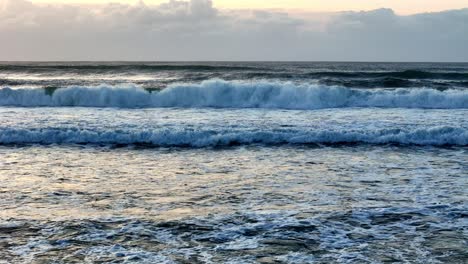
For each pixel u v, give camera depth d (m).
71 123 14.29
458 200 7.44
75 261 5.21
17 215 6.73
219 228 6.21
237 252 5.45
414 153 11.34
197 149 11.82
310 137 12.62
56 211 6.92
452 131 12.70
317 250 5.50
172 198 7.58
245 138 12.54
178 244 5.69
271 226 6.28
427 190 8.03
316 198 7.57
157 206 7.16
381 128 13.62
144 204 7.27
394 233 6.04
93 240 5.80
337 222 6.44
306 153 11.30
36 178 8.83
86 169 9.60
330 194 7.80
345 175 9.10
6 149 11.66
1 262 5.17
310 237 5.90
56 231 6.10
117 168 9.71
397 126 13.99
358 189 8.10
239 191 7.98
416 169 9.64
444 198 7.55
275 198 7.57
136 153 11.31
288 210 6.95
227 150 11.67
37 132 12.66
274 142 12.55
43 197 7.62
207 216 6.69
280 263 5.15
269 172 9.34
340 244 5.68
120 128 13.36
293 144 12.37
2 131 12.62
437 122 14.80
